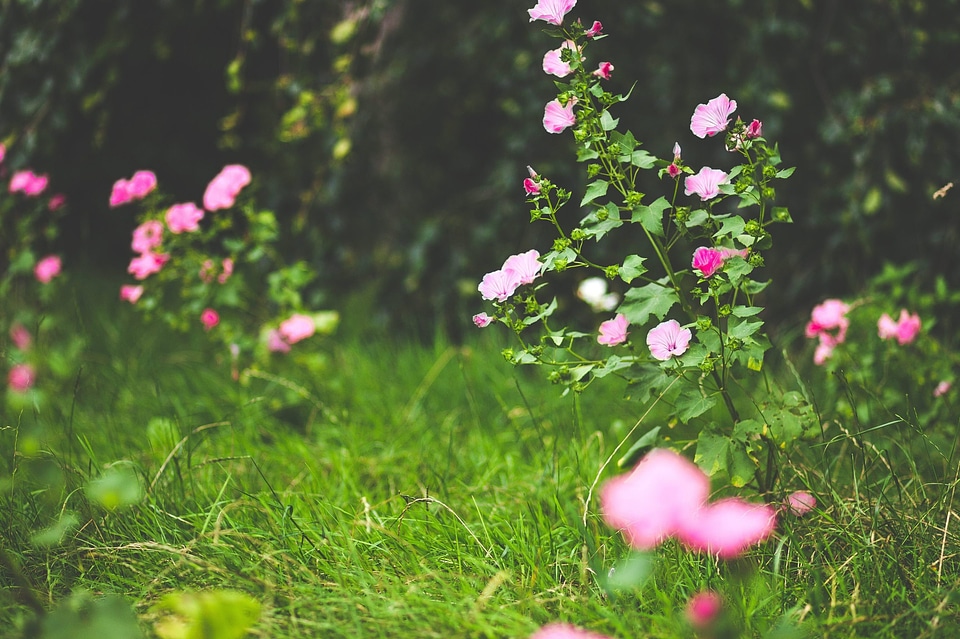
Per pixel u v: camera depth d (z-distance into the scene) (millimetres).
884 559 3150
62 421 3920
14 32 4508
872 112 4320
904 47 4355
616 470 3570
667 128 4566
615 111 4598
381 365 4406
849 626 3000
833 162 4453
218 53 5238
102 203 6523
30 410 3895
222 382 4246
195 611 2844
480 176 4949
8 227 4633
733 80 4453
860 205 4316
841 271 4453
